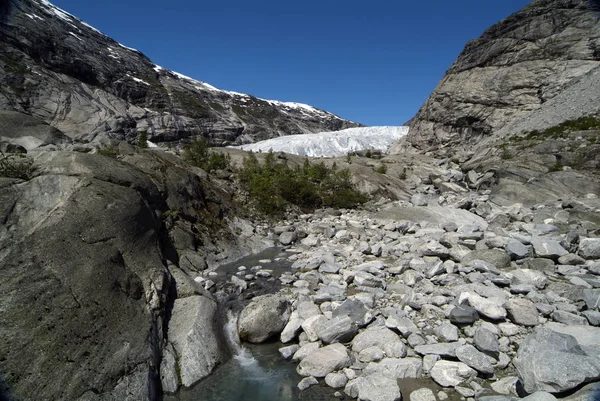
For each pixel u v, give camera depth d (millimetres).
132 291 5848
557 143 25797
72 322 4812
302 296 8062
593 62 39688
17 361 4230
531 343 5262
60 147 12758
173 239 9727
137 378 4758
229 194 15719
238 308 7461
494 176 25125
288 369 5844
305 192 18734
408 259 10328
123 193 7281
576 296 7395
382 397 4699
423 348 5840
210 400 5070
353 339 6332
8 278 4816
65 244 5578
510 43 47000
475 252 10016
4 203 5883
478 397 4824
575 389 4469
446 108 49719
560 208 16859
